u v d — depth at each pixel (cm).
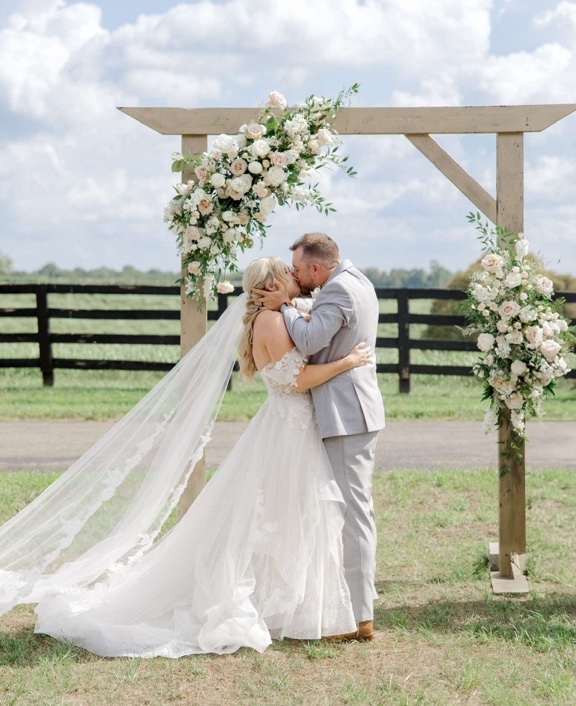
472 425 964
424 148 481
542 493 679
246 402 1064
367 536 408
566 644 391
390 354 1616
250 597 406
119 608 413
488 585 483
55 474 710
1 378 1339
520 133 477
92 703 336
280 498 405
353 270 422
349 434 406
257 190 443
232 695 345
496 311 465
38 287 1219
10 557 416
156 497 442
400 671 368
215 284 470
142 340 1223
